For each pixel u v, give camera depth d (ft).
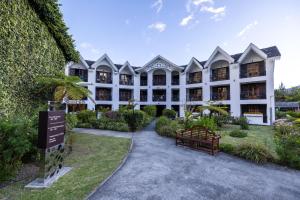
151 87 104.06
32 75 28.84
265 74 68.49
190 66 95.30
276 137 32.01
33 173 17.56
